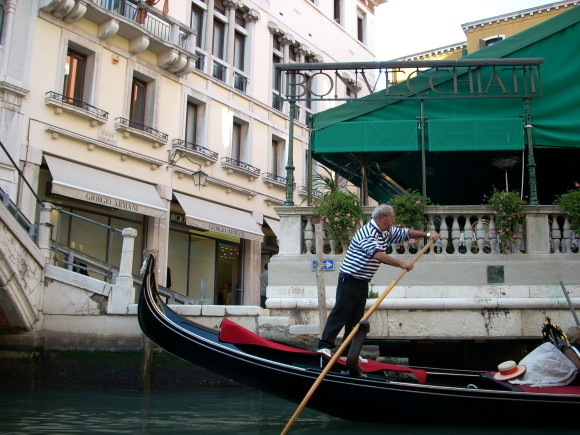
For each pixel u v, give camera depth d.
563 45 9.12
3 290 8.03
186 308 8.30
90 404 6.98
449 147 8.83
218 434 5.09
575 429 5.23
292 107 9.41
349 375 5.19
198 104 16.86
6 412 6.26
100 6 13.49
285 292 8.53
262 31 19.20
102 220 14.30
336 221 8.47
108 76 14.13
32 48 12.64
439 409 5.23
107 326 8.79
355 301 5.74
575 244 8.38
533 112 8.97
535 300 8.08
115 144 14.14
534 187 8.61
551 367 5.62
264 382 5.39
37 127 12.61
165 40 14.93
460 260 8.38
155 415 6.18
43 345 8.88
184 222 16.59
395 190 13.11
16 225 8.26
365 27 25.16
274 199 18.94
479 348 9.21
